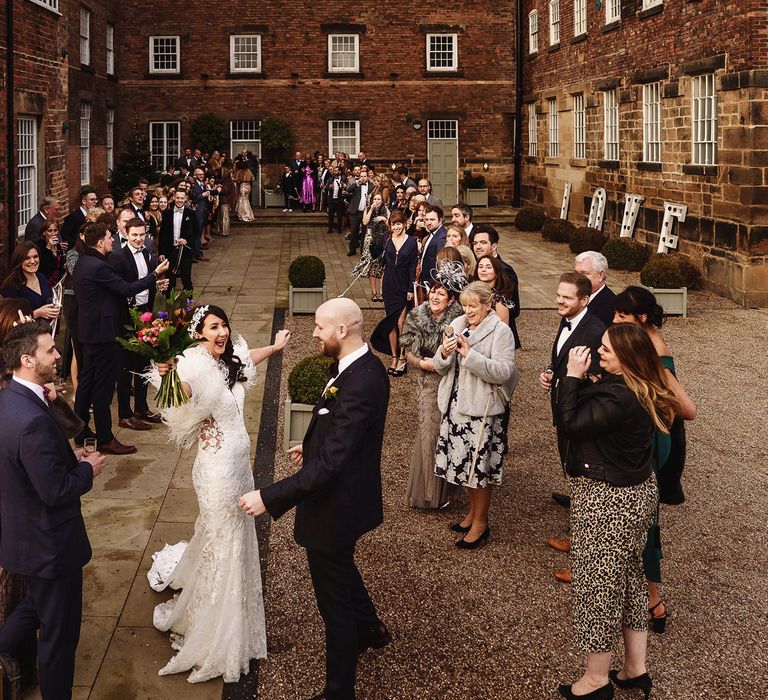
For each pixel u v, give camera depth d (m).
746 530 6.11
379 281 16.19
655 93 17.78
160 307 4.29
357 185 19.27
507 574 5.44
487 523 5.97
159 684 4.26
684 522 6.25
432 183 28.84
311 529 4.05
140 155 25.38
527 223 24.61
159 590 5.05
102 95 24.80
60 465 3.76
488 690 4.27
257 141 28.34
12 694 3.80
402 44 28.16
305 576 5.39
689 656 4.58
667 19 16.80
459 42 28.22
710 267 15.35
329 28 27.84
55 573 3.78
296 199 27.47
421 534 6.02
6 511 3.77
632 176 19.03
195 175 18.61
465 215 9.23
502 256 19.72
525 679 4.36
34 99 14.36
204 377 4.27
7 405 3.78
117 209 11.17
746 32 13.71
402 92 28.34
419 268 9.42
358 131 28.41
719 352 11.20
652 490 4.07
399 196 16.14
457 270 6.29
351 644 4.07
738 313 13.66
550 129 25.50
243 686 4.28
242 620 4.32
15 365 3.83
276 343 5.09
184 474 6.93
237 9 27.66
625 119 19.28
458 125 28.62
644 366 3.98
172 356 4.23
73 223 11.45
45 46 15.04
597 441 4.01
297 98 28.14
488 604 5.07
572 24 22.80
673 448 4.59
